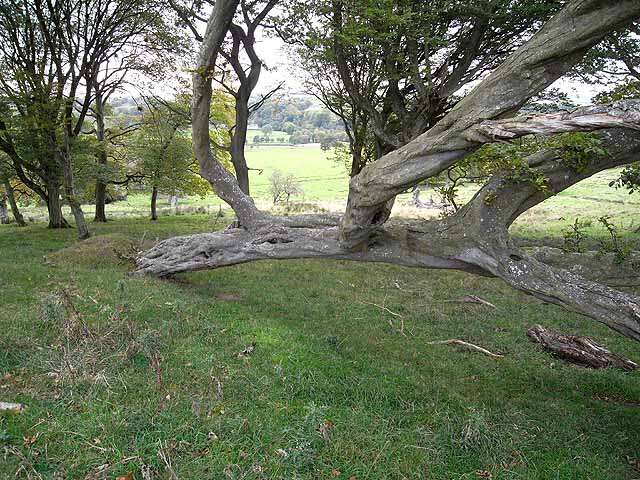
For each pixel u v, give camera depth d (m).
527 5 10.95
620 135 5.64
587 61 10.97
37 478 3.94
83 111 19.41
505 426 5.34
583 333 8.81
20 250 13.82
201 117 9.28
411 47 12.01
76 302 8.05
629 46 10.62
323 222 9.78
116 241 13.72
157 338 6.40
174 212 31.09
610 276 6.54
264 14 14.03
